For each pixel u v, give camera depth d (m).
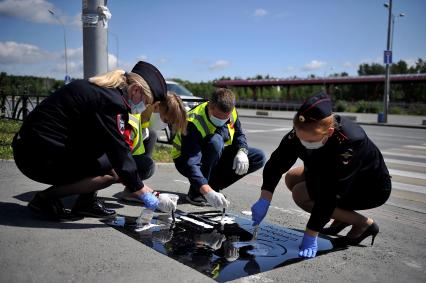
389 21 19.66
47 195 3.01
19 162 2.83
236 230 3.08
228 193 4.40
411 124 19.20
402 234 3.28
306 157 2.67
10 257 2.30
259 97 47.75
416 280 2.36
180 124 3.21
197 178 3.17
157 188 4.37
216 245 2.72
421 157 8.30
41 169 2.80
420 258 2.73
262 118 21.97
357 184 2.67
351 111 33.75
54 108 2.69
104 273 2.18
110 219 3.14
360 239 2.89
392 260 2.66
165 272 2.24
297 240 2.94
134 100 2.77
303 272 2.37
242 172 3.67
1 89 12.23
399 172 6.53
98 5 5.90
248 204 3.94
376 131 15.42
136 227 2.98
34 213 3.13
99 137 2.72
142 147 3.32
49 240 2.60
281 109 34.62
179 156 3.50
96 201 3.16
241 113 27.17
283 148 2.82
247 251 2.64
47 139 2.69
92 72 6.01
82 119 2.71
